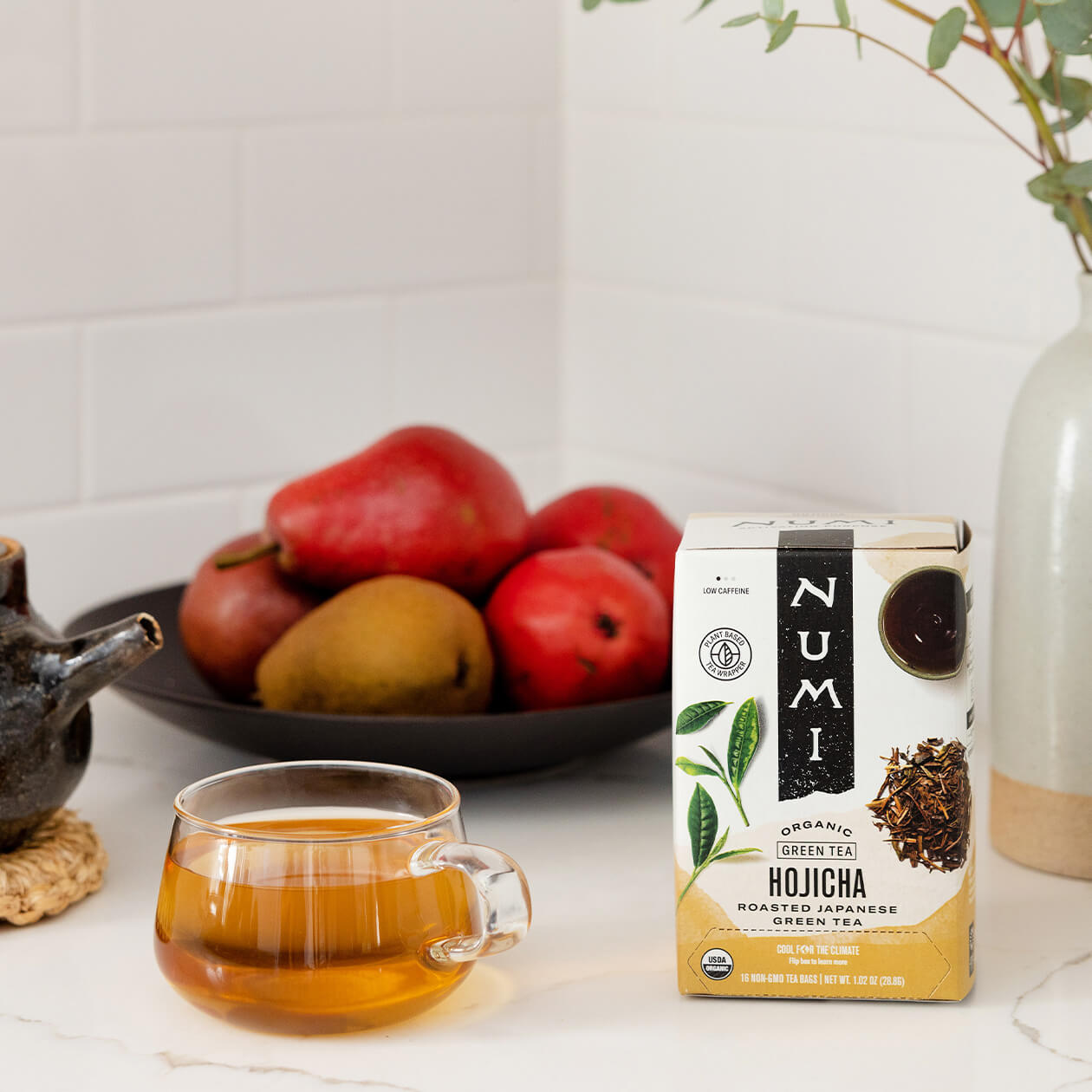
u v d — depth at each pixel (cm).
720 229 113
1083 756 73
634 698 83
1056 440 71
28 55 103
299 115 114
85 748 72
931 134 97
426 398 123
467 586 88
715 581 60
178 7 108
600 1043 59
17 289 106
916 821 60
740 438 114
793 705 60
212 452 115
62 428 109
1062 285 91
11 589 70
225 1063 58
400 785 64
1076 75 88
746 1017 61
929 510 101
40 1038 59
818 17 103
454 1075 57
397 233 119
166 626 101
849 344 105
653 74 116
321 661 80
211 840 58
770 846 61
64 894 69
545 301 127
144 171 109
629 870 75
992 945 67
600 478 127
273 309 116
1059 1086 56
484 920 60
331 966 57
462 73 120
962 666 59
